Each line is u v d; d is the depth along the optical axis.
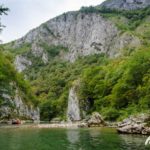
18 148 36.09
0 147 37.00
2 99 113.56
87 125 81.69
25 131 64.75
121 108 105.06
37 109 152.38
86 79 137.62
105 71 147.38
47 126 84.75
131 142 40.38
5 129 72.12
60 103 175.75
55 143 40.97
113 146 36.72
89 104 131.38
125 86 108.06
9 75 121.94
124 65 134.38
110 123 87.12
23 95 140.50
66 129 70.94
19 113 129.75
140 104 93.31
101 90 130.25
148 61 110.88
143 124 52.56
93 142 41.50
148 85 98.12
